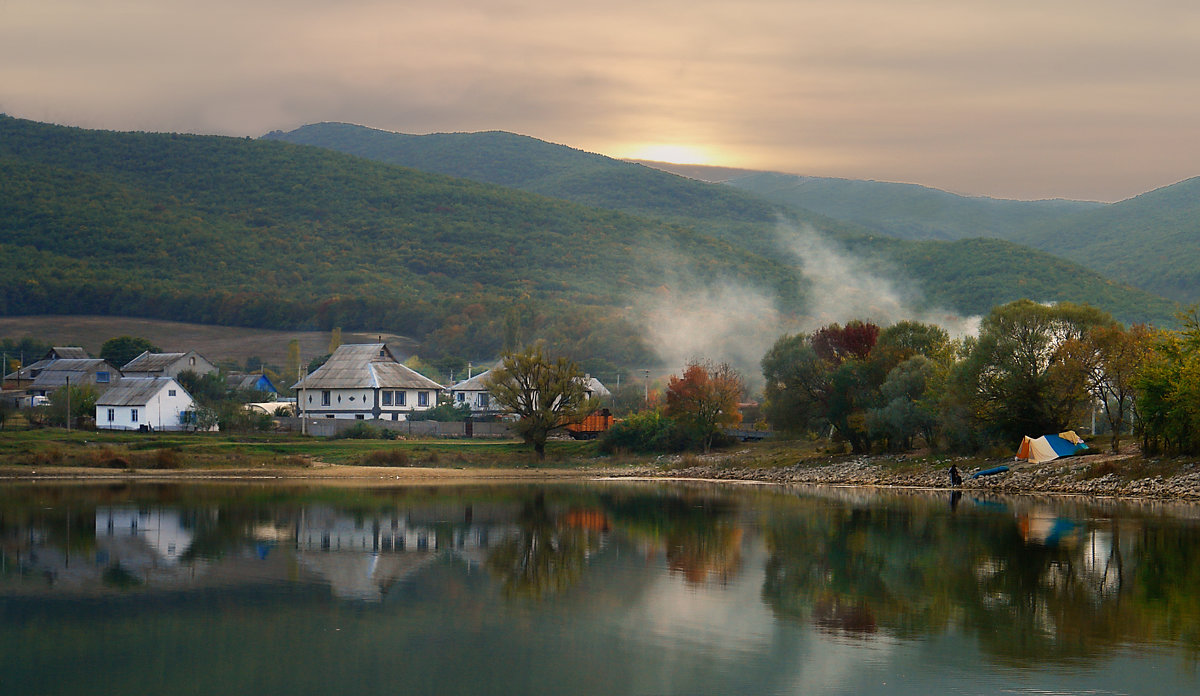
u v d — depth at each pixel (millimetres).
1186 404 73250
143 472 98750
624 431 128000
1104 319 88250
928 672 29109
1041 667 29406
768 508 71250
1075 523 58750
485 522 62406
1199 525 57406
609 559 47844
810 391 110062
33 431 122000
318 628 34219
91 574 43062
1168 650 31172
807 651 31047
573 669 29359
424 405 158375
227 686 28141
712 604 37938
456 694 27453
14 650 31531
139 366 184375
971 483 85188
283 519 62406
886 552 49562
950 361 104938
